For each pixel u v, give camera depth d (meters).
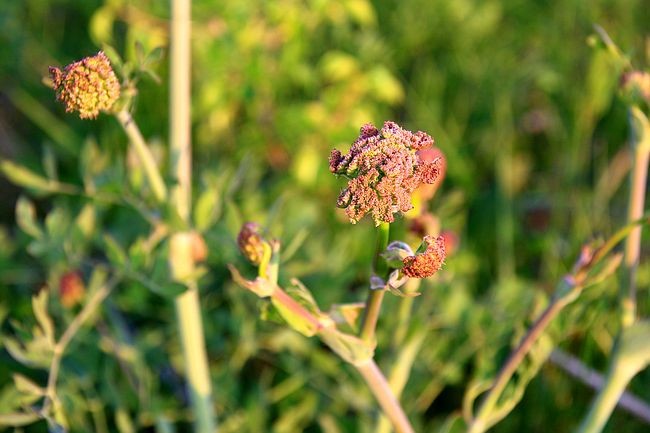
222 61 0.95
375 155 0.43
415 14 1.13
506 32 1.15
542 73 1.03
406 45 1.12
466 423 0.62
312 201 0.91
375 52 1.06
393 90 0.97
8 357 0.79
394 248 0.46
